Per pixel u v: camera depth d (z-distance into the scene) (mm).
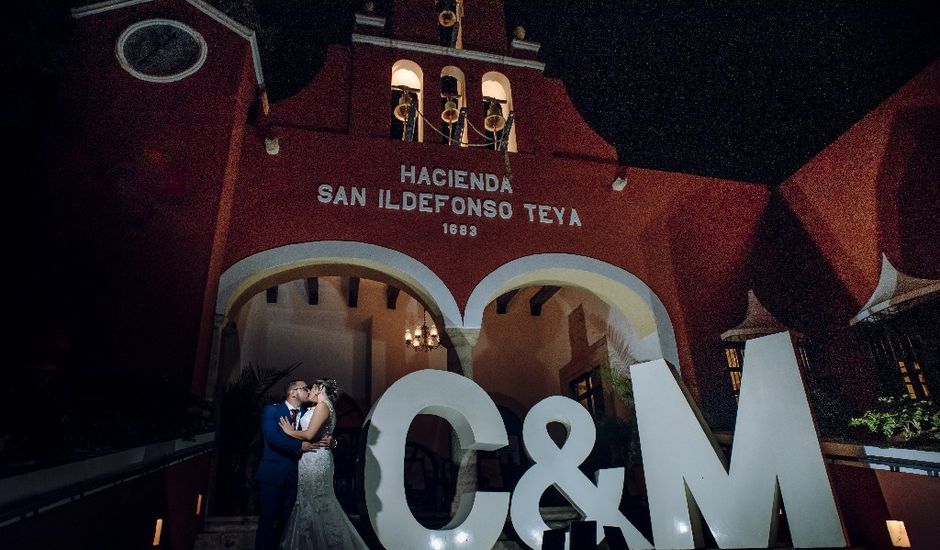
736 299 10094
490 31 11547
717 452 6113
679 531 5891
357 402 13820
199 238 7316
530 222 9742
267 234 8453
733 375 9688
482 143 10422
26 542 2523
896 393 7930
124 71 7977
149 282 6926
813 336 9281
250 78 8930
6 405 2748
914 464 5777
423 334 13898
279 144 9078
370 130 9711
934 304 7613
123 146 7504
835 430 8641
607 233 10023
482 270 9180
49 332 4066
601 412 12023
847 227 9086
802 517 5625
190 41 8445
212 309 7582
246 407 8680
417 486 13109
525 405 14719
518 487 5957
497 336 15211
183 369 6633
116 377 4371
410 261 8883
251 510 8797
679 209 10453
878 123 8805
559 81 11336
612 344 11430
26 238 6594
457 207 9484
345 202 8961
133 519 4219
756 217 10711
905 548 5996
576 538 4711
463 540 5434
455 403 5824
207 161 7766
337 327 14336
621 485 6227
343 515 3955
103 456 3430
